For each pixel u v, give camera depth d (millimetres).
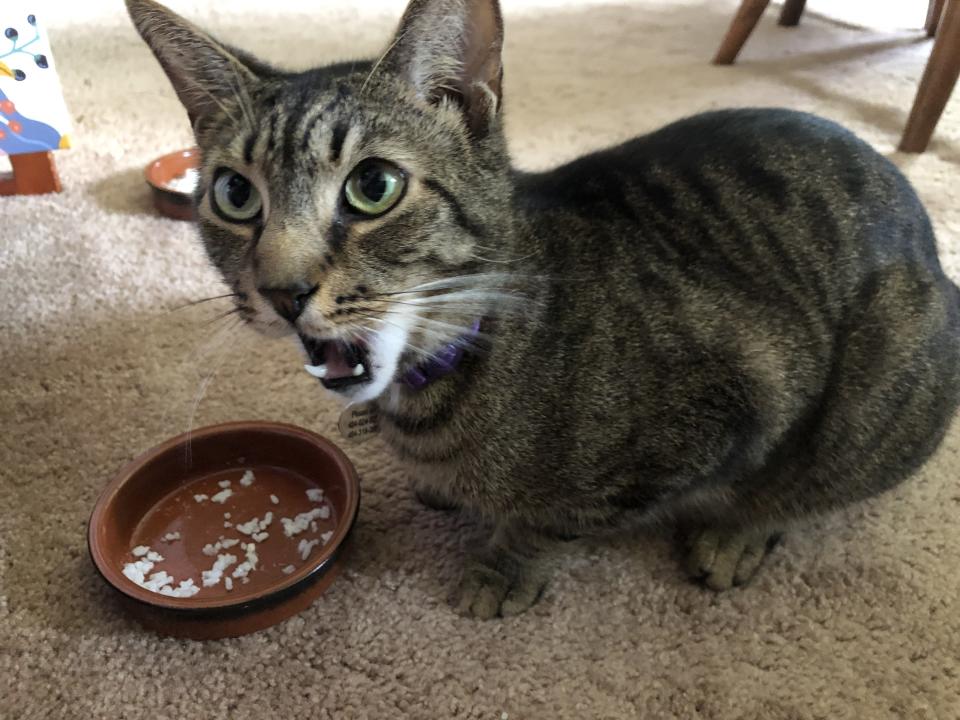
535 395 327
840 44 911
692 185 351
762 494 382
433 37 290
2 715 328
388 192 283
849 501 393
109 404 475
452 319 312
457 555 395
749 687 337
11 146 618
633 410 327
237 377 496
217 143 309
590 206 348
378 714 331
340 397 325
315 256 275
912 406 365
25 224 622
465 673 345
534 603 375
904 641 352
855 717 326
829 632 357
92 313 539
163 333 525
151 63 889
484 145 308
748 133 366
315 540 389
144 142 738
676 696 335
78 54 911
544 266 331
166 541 389
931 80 649
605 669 346
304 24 984
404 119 291
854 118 738
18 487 426
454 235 298
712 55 894
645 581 384
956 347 374
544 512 354
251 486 417
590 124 744
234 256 311
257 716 330
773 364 337
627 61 884
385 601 374
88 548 370
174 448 405
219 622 346
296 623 363
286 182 280
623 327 328
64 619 365
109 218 632
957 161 671
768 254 343
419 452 353
